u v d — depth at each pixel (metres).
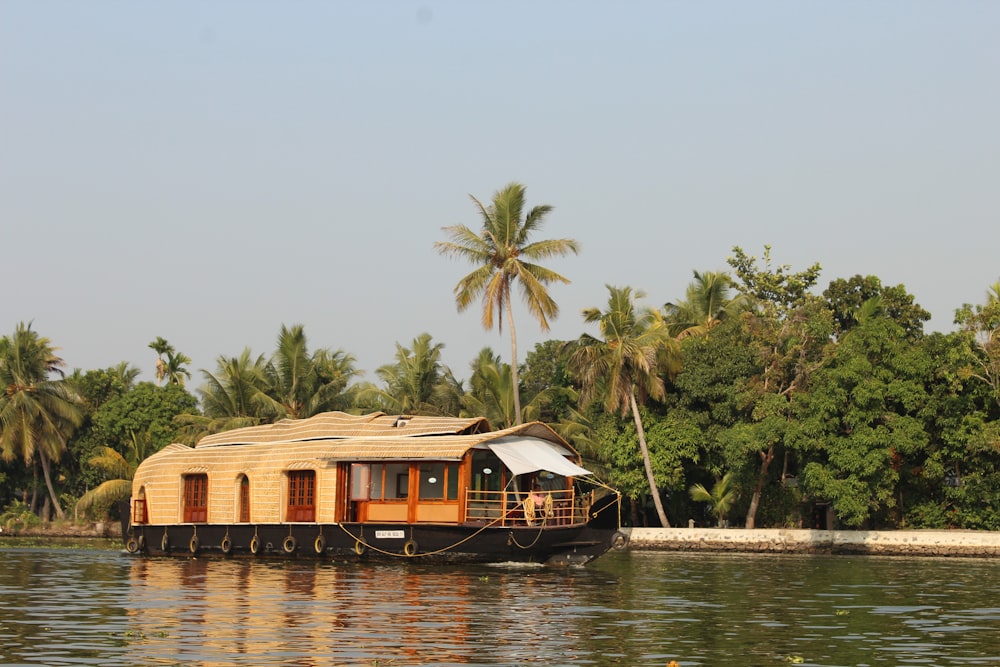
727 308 64.38
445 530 36.19
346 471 38.66
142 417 74.94
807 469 49.81
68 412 75.94
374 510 37.97
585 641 19.06
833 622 21.94
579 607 24.22
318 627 20.44
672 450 55.94
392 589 27.89
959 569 37.91
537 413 61.62
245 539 40.28
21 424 73.94
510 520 36.69
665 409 59.06
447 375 64.81
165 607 23.61
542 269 56.69
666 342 57.66
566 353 65.62
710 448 56.22
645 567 38.47
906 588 29.72
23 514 75.94
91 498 68.50
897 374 50.53
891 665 16.95
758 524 58.00
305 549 38.72
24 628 20.14
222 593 26.73
